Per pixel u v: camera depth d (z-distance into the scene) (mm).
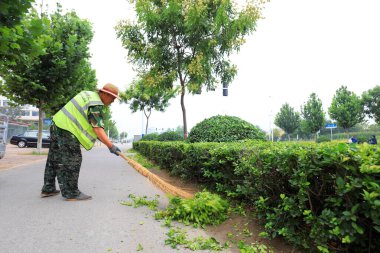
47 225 3703
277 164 3168
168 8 11852
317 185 2805
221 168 5055
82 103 4848
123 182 7070
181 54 12742
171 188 4609
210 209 4020
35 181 6973
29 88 16078
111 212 4332
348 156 2436
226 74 13258
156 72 12961
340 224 2459
